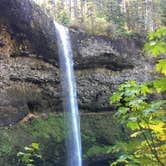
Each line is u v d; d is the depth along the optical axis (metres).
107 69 41.50
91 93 40.44
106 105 41.47
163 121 3.58
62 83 36.88
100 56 40.25
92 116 40.91
